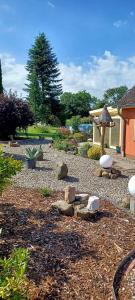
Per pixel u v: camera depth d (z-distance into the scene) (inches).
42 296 134.3
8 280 102.0
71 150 594.2
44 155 542.9
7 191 275.0
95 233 197.0
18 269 105.9
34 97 1733.5
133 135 536.7
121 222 218.2
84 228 203.5
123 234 198.5
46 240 182.1
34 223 203.8
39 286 140.5
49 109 1793.8
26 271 149.6
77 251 173.5
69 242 182.4
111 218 224.2
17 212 218.8
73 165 439.8
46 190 270.2
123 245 183.8
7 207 227.9
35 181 333.7
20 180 334.3
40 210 227.0
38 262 158.6
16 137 917.2
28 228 195.8
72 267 157.9
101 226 208.4
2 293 99.3
